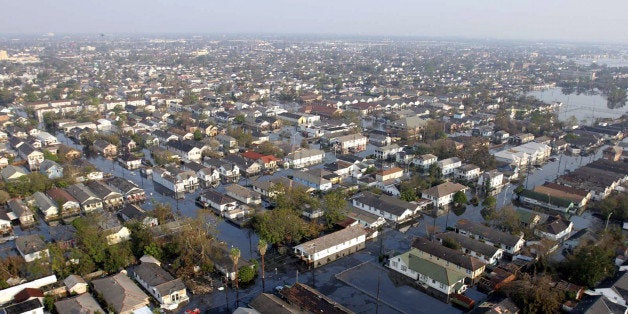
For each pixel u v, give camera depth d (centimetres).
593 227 11350
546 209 12544
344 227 10775
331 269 9112
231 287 8319
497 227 10994
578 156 18025
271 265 9194
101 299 7675
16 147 16888
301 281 8612
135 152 17538
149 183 14225
